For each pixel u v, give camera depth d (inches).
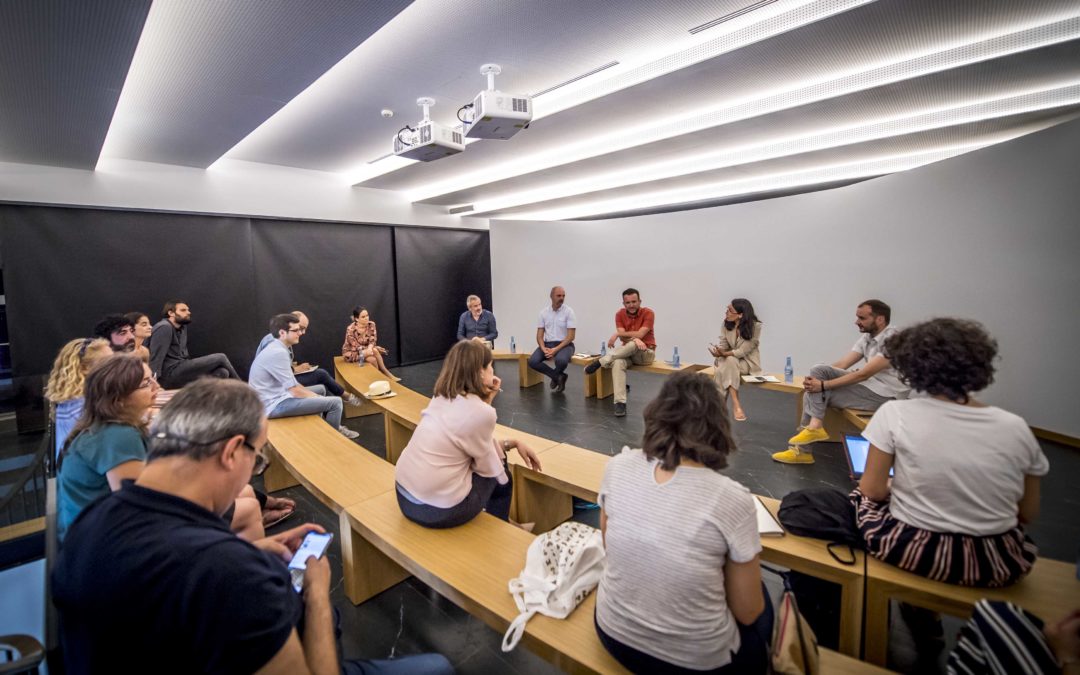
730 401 191.9
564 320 212.1
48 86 107.5
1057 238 137.3
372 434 163.6
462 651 67.8
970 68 117.3
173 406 35.2
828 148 177.3
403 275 294.0
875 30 106.7
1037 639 37.9
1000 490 49.0
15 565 71.9
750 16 108.4
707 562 39.5
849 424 141.4
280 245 240.7
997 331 153.7
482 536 70.1
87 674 29.3
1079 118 130.6
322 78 135.0
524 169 219.0
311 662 38.3
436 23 108.3
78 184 182.1
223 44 104.7
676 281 268.5
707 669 40.9
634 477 44.9
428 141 144.9
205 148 178.1
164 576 29.5
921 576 54.1
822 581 66.2
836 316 212.5
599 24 109.9
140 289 198.2
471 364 74.9
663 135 169.2
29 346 173.8
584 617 53.6
